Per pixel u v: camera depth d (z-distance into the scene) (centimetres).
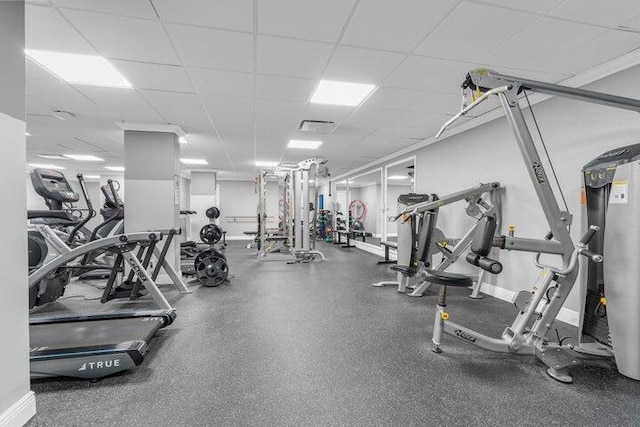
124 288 383
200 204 978
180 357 236
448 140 503
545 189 208
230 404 180
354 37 231
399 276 430
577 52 253
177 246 493
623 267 207
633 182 203
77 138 548
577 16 205
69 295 410
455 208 487
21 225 159
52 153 692
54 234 304
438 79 304
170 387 196
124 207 456
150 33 223
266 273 558
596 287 244
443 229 513
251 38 231
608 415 171
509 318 325
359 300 390
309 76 296
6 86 151
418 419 168
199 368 220
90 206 372
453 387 199
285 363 228
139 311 285
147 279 310
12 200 154
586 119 296
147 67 276
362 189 1352
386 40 235
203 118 428
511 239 216
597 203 241
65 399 183
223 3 191
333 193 1252
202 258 456
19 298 158
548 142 333
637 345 203
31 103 368
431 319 322
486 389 196
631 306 204
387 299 395
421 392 193
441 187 521
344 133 512
